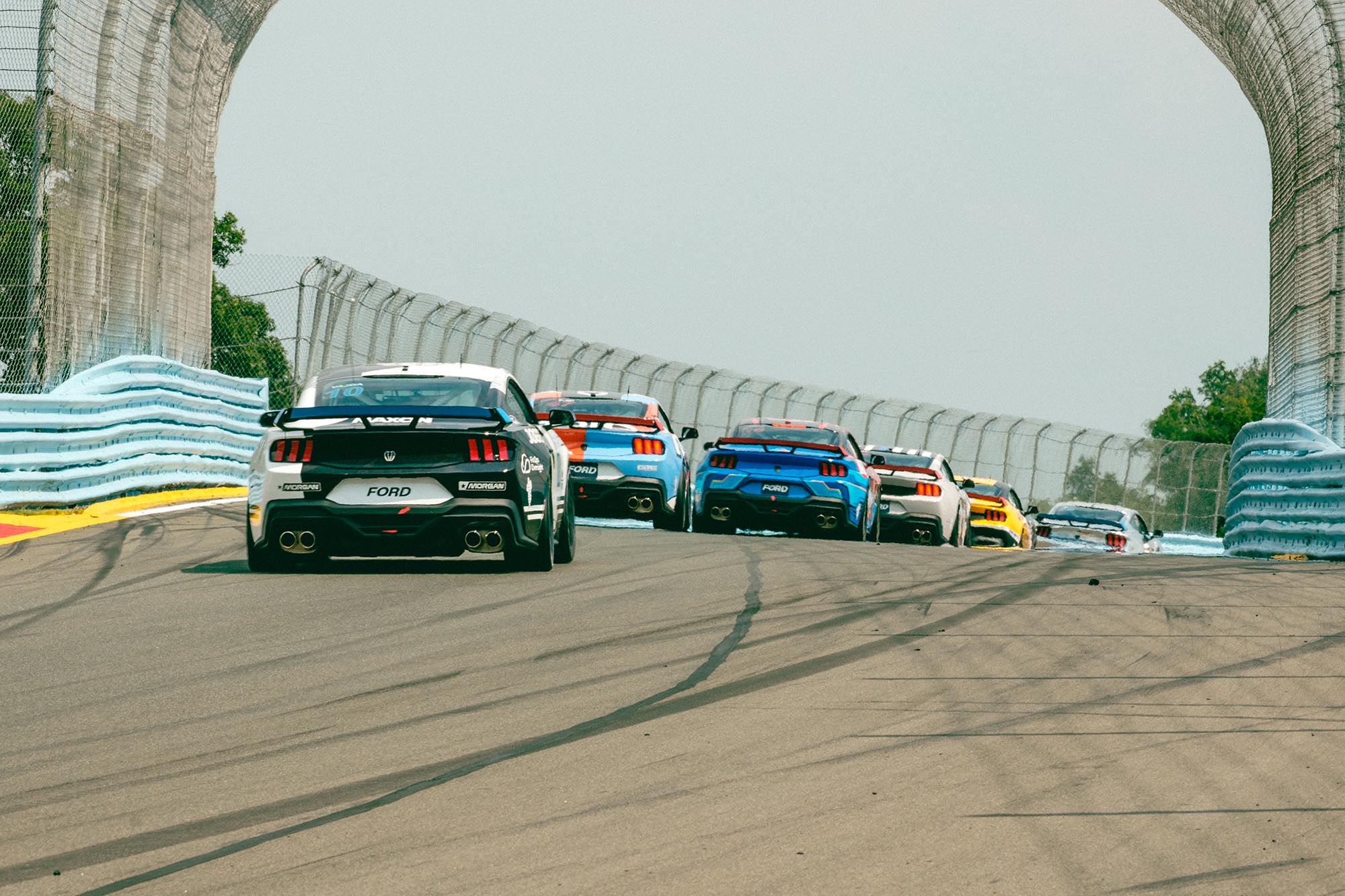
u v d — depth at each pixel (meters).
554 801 15.22
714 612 28.94
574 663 23.27
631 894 12.21
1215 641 25.77
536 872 12.81
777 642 25.44
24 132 57.25
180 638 25.33
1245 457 65.12
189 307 72.12
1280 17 67.75
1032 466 109.94
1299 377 67.62
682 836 13.92
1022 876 12.79
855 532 57.22
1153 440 113.25
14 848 13.62
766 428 60.97
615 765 16.81
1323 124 64.81
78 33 58.84
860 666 23.22
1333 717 19.72
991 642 25.55
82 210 59.50
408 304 85.75
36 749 17.53
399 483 32.75
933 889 12.41
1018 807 15.10
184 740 17.98
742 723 19.05
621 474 56.31
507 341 91.75
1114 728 18.91
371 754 17.31
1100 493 111.75
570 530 38.59
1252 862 13.25
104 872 12.85
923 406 104.25
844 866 13.02
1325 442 55.16
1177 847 13.72
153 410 59.66
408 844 13.65
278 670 22.48
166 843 13.73
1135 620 28.14
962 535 72.31
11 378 56.22
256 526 33.44
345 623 27.02
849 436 61.22
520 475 33.47
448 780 16.12
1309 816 14.87
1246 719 19.52
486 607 29.28
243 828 14.21
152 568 35.81
